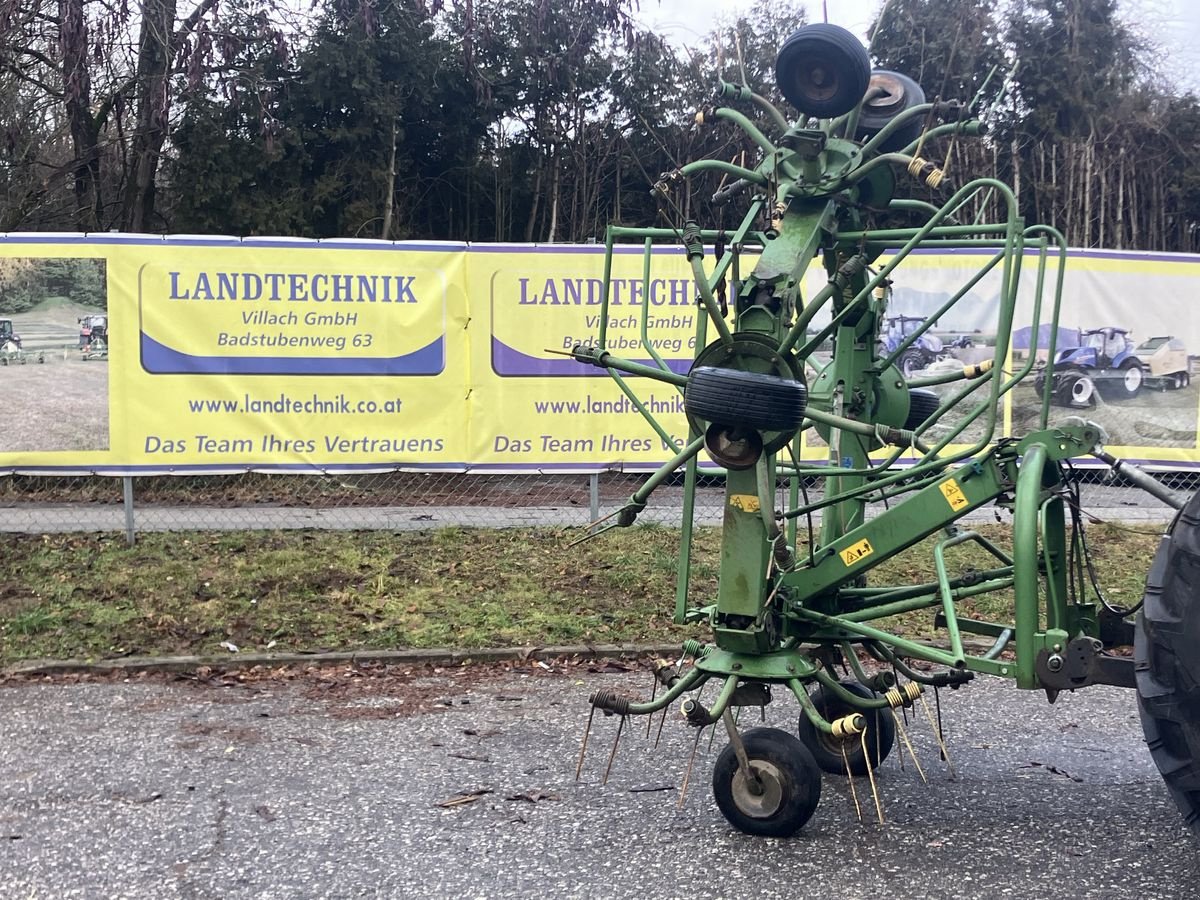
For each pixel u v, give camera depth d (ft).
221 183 60.44
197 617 22.68
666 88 71.77
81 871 12.20
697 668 14.05
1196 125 78.64
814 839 13.16
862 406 16.17
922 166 13.34
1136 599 24.66
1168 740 10.87
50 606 22.82
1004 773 15.53
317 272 27.04
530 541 27.81
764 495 13.26
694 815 13.88
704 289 13.10
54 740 16.57
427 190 75.77
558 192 75.92
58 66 46.11
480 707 18.48
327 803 14.19
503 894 11.70
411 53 66.13
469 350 27.66
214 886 11.87
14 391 26.20
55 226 55.52
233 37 47.34
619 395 28.12
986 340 30.50
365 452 27.45
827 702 15.48
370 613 23.16
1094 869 12.33
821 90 13.89
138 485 29.96
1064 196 74.18
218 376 26.89
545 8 60.70
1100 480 33.45
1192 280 30.86
